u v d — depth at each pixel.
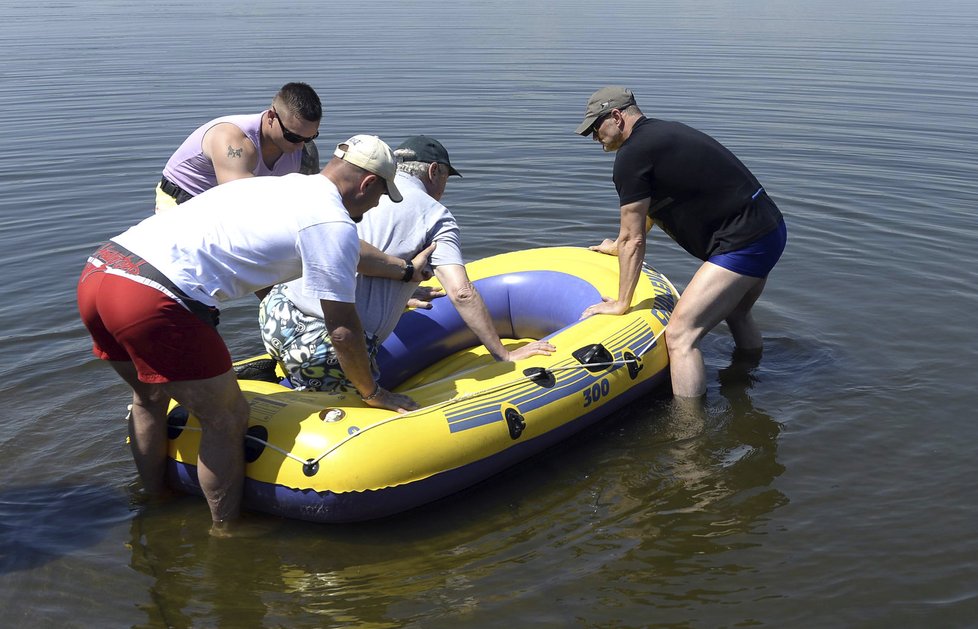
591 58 15.17
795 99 11.32
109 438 4.20
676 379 4.61
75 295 5.78
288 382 4.24
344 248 3.23
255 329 5.42
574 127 9.93
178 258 3.15
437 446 3.65
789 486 3.79
